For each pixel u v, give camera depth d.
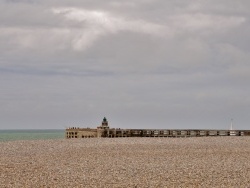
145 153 37.94
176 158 34.22
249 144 47.53
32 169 28.09
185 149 41.59
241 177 25.17
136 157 34.94
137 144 47.78
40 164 30.58
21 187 21.97
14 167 28.97
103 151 39.75
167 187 22.20
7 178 24.50
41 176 25.33
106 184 22.95
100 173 26.53
